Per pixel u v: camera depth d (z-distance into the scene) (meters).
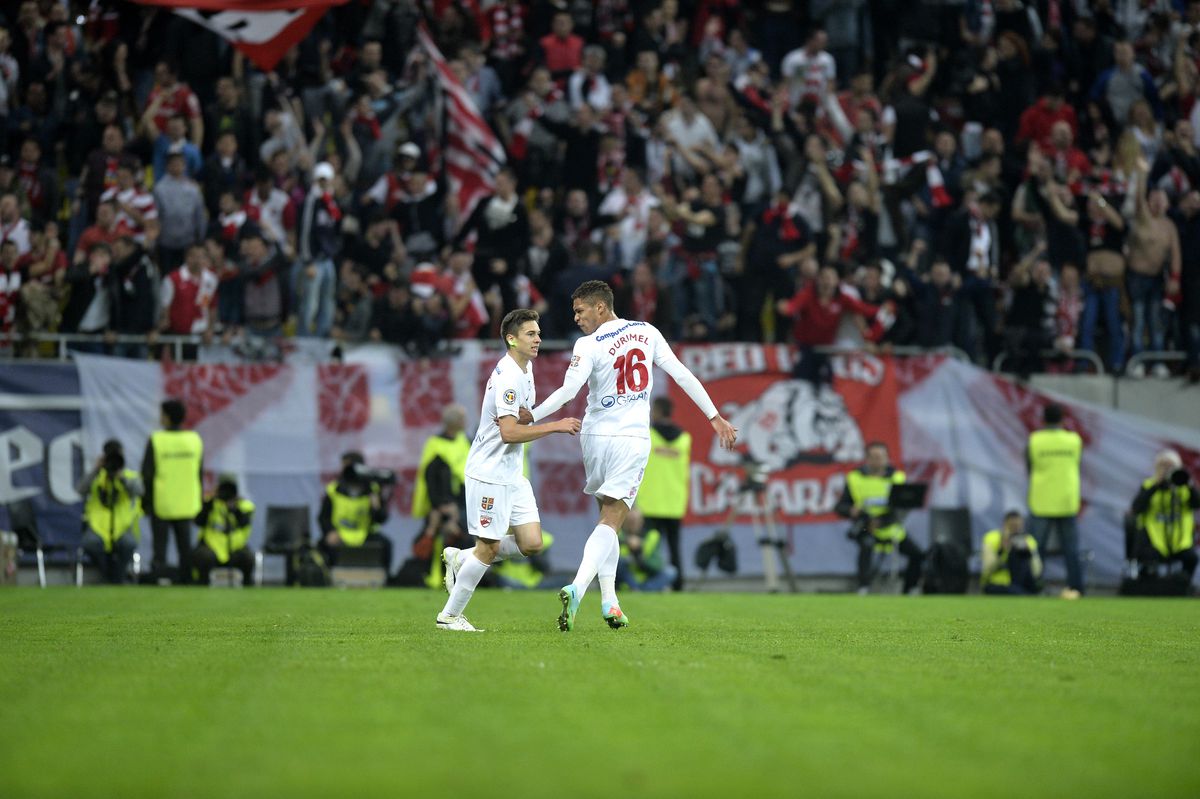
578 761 15.35
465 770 14.74
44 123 76.19
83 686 21.91
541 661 25.52
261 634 32.25
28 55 76.44
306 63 78.69
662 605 49.03
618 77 84.38
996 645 31.16
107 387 69.12
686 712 19.20
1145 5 92.00
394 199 76.62
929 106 84.88
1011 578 67.88
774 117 83.19
